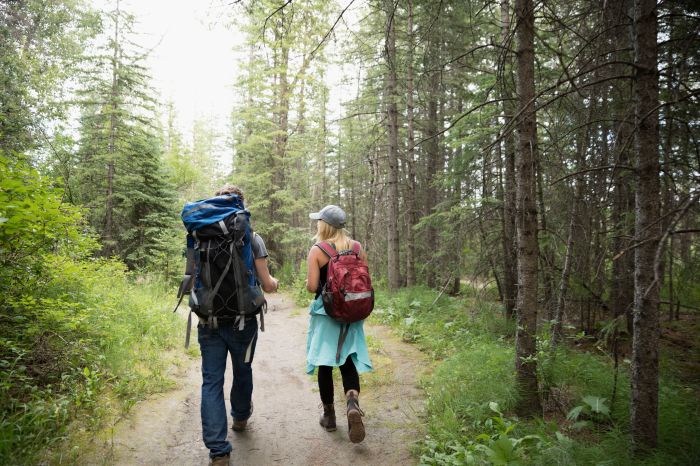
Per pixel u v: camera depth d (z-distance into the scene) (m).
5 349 3.43
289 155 16.61
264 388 4.69
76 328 4.25
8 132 7.98
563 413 3.65
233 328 2.90
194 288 2.86
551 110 5.28
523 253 3.65
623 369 4.55
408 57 8.41
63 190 4.26
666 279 5.89
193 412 3.75
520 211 3.66
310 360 3.23
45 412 2.92
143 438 3.14
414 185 12.88
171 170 14.84
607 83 4.61
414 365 5.32
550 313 6.16
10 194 3.56
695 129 3.79
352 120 16.14
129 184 12.88
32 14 10.75
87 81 12.38
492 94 6.86
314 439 3.39
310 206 18.16
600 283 6.09
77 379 3.63
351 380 3.21
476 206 7.46
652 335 2.69
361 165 13.28
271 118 16.58
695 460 2.64
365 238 14.60
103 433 3.07
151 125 13.30
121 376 3.95
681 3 3.38
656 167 2.66
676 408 3.26
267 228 15.98
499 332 6.75
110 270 7.88
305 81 15.45
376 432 3.51
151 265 11.70
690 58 3.32
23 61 9.46
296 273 15.80
